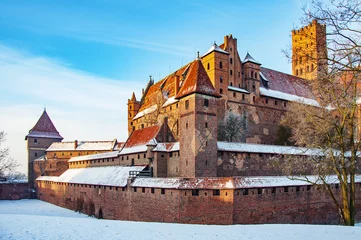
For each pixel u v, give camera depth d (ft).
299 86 320.50
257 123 269.03
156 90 334.03
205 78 200.95
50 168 397.19
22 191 392.88
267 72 308.81
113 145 401.08
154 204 180.55
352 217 125.39
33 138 424.46
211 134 195.00
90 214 246.27
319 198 195.72
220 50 252.83
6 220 104.58
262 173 214.28
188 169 190.80
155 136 238.07
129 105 377.71
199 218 163.12
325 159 144.15
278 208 177.47
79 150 407.44
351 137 125.59
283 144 274.98
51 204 323.98
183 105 201.98
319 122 142.51
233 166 203.41
